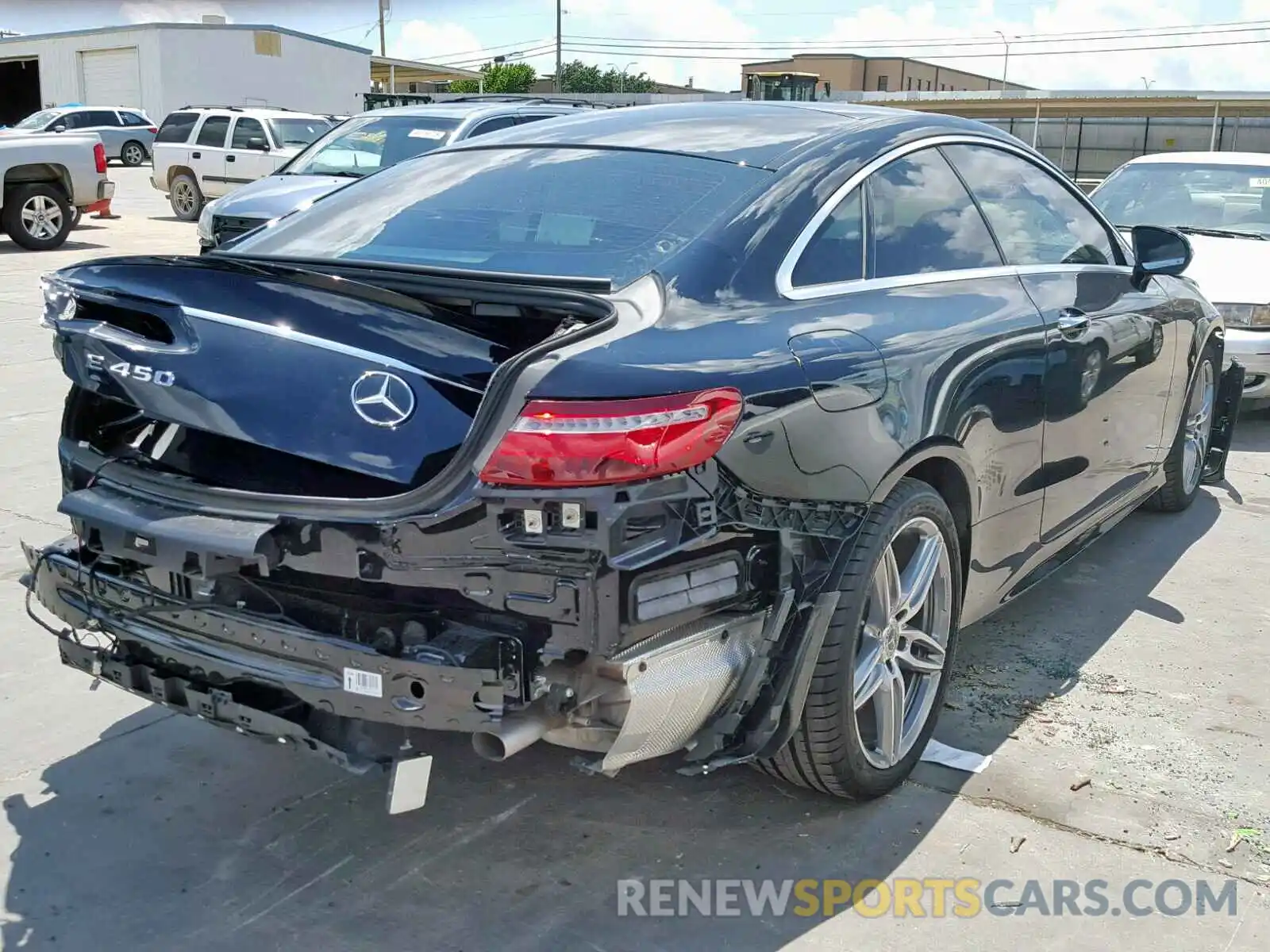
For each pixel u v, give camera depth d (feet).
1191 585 15.81
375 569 7.60
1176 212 27.14
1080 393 12.69
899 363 9.66
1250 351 23.03
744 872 9.39
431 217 10.64
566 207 10.16
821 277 9.84
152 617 8.71
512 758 11.10
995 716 12.03
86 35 136.46
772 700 8.79
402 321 8.37
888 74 331.16
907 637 10.44
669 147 10.94
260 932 8.62
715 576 8.09
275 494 8.08
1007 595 12.51
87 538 8.86
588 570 7.38
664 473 7.53
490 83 245.04
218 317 8.36
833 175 10.31
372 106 55.47
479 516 7.42
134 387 8.46
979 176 12.35
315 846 9.70
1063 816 10.23
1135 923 8.83
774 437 8.30
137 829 9.86
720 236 9.39
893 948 8.54
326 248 10.61
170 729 11.55
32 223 47.62
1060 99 173.37
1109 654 13.61
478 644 7.53
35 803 10.21
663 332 8.25
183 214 62.85
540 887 9.19
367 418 7.94
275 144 59.72
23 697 12.10
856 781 9.89
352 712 7.80
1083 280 13.47
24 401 24.04
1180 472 17.85
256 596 8.39
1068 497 13.20
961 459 10.58
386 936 8.60
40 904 8.86
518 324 8.86
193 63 132.46
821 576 9.03
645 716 7.82
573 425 7.30
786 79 89.35
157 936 8.55
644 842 9.79
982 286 11.55
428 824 10.02
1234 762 11.19
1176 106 171.73
